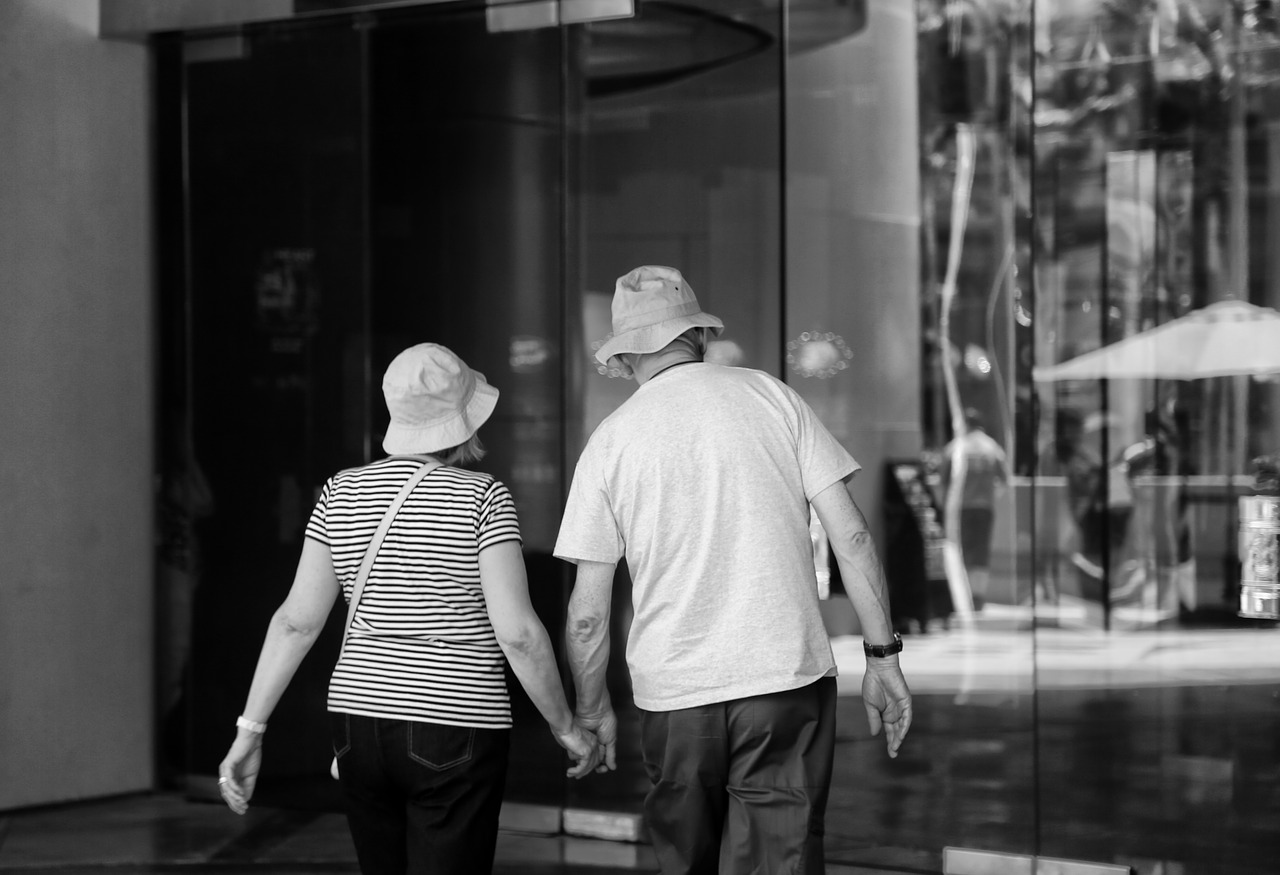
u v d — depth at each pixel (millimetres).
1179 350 5090
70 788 6230
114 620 6352
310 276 6254
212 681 6367
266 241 6309
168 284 6441
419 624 3137
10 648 6039
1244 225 5016
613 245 5852
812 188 5582
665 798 3168
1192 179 5078
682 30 5730
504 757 3219
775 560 3127
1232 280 5027
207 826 5914
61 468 6172
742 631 3096
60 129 6148
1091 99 5195
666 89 5762
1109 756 5148
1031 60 5262
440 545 3145
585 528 3256
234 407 6355
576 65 5879
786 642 3094
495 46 5969
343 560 3223
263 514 6316
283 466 6289
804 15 5570
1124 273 5164
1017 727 5270
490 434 6031
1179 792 5059
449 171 6059
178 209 6418
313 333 6254
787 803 3086
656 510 3158
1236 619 4996
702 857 3188
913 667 5418
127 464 6391
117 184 6348
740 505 3145
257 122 6297
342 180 6195
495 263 6012
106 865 5332
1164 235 5117
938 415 5414
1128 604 5141
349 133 6176
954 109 5379
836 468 3229
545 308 5941
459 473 3246
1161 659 5090
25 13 6027
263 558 6312
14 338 6020
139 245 6430
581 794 5867
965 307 5375
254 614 6324
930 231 5422
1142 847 5102
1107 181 5184
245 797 3408
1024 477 5285
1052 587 5234
